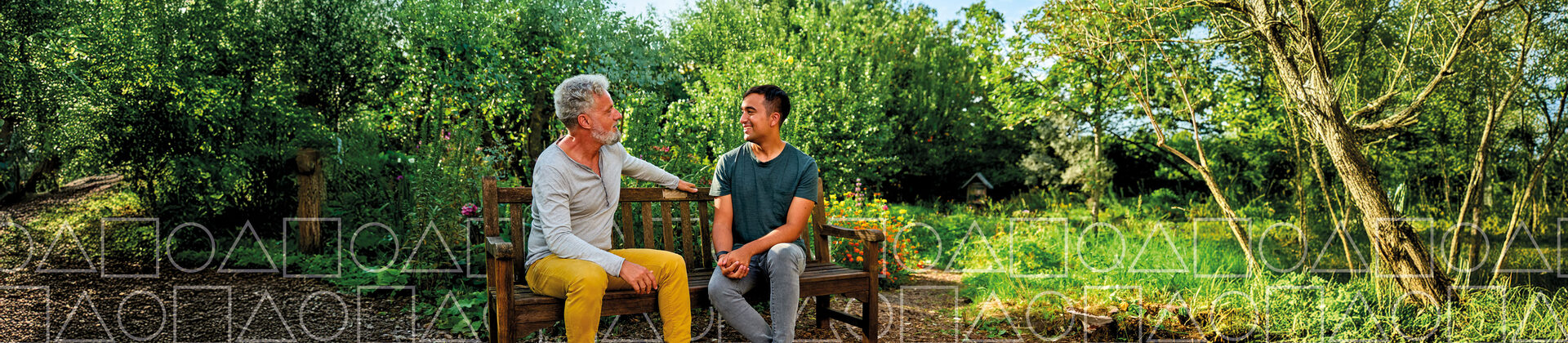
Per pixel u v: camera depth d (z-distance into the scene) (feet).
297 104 20.98
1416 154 22.26
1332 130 11.71
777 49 34.71
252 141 19.26
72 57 17.84
